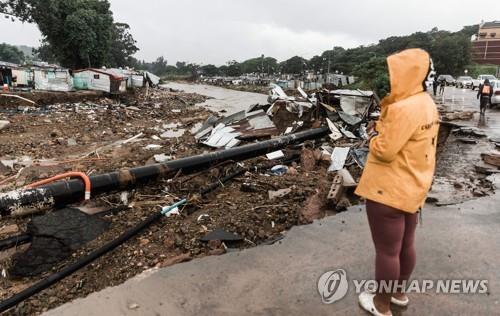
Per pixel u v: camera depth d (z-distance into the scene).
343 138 11.08
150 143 12.29
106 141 13.02
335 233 4.76
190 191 6.41
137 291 3.56
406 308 3.25
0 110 20.20
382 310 3.01
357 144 9.36
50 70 29.06
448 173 7.69
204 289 3.58
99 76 30.81
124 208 5.58
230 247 4.45
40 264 4.05
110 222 5.08
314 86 52.91
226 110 27.23
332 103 12.37
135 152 10.59
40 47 74.00
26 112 19.92
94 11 44.72
